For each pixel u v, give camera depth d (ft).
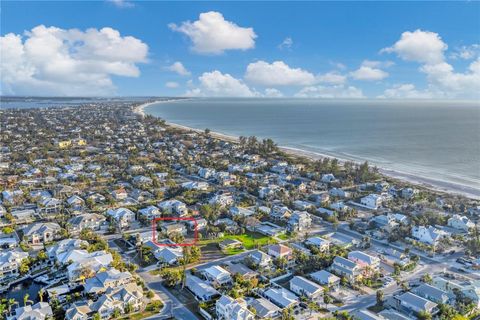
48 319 268.41
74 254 356.18
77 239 393.91
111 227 440.45
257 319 274.57
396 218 484.33
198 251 376.68
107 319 277.85
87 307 278.46
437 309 287.07
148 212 485.56
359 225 467.11
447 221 479.00
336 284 326.65
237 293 302.45
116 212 474.90
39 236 412.16
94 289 303.27
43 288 320.70
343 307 295.48
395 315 273.13
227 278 328.90
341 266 345.51
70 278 325.62
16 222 466.29
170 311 289.53
